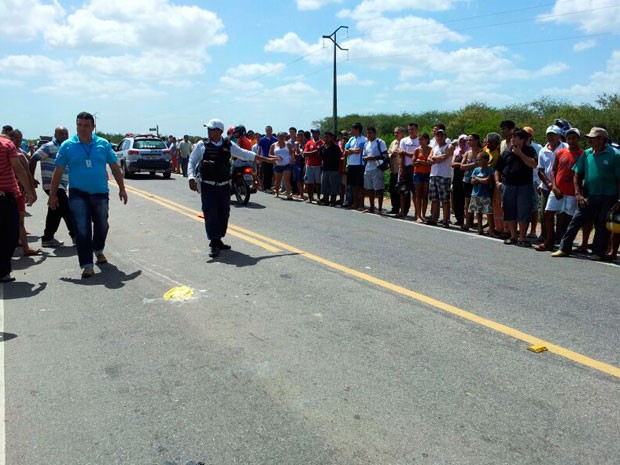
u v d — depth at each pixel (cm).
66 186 860
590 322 504
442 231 995
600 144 742
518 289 610
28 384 390
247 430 328
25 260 773
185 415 346
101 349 450
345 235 936
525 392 371
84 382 392
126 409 354
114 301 576
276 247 828
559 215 849
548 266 722
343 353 435
